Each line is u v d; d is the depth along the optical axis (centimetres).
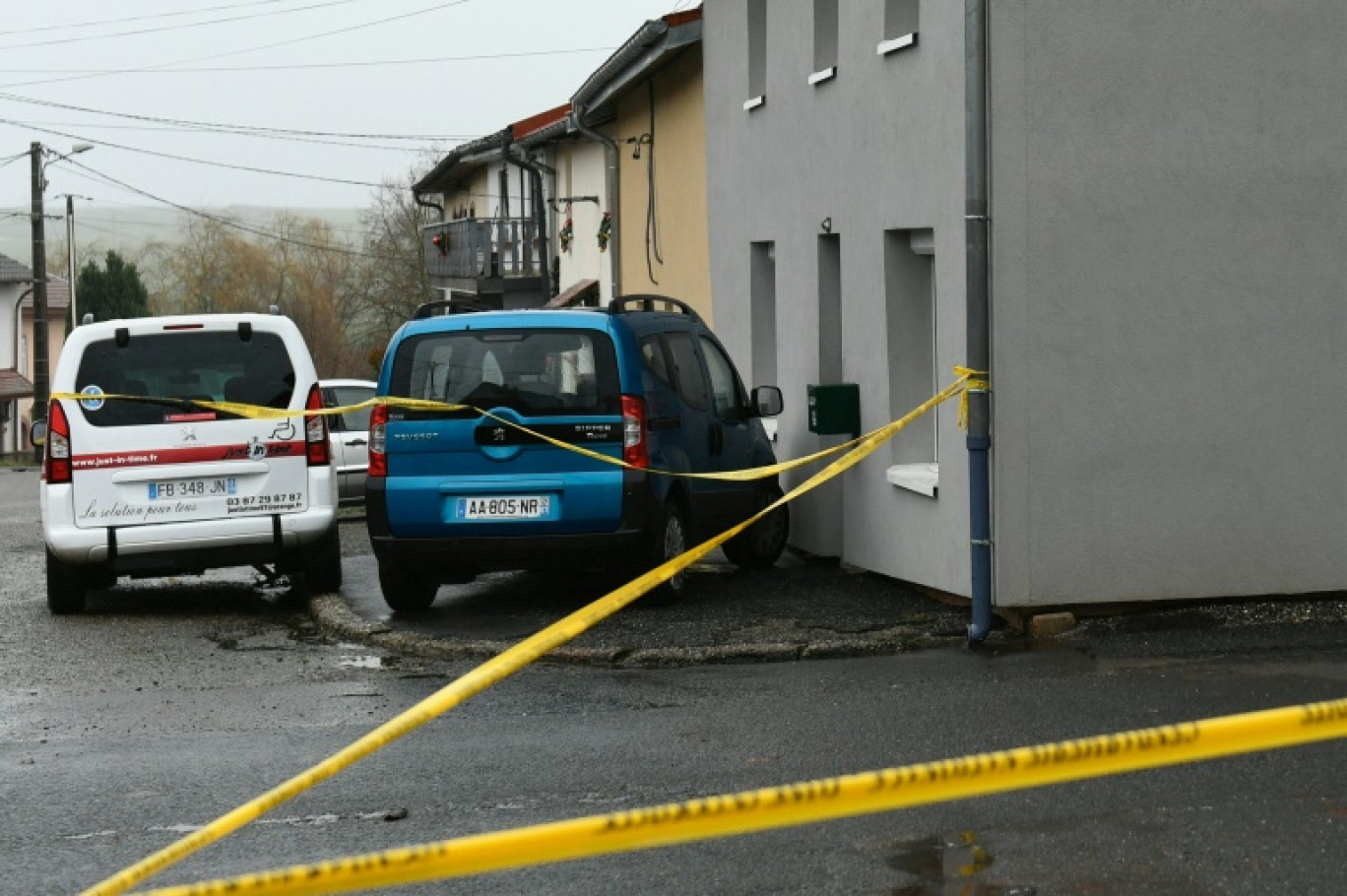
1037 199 1283
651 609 1464
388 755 995
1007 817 800
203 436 1645
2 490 4281
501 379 1466
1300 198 1320
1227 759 889
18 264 10375
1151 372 1306
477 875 746
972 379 1259
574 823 414
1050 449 1295
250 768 981
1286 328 1322
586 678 1218
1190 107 1299
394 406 1472
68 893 750
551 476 1456
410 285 10306
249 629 1548
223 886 407
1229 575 1326
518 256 5184
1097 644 1248
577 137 4297
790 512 1867
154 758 1016
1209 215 1307
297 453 1661
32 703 1213
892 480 1518
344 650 1405
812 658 1262
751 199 2078
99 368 1652
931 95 1419
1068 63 1282
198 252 12938
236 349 1670
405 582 1516
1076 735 977
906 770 425
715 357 1727
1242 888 694
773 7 1945
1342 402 1332
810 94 1789
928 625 1324
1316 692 1068
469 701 1148
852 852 757
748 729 1029
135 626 1586
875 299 1578
